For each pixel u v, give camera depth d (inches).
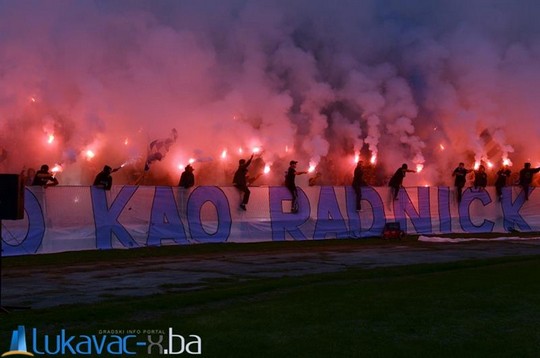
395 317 371.9
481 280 519.5
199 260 685.3
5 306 409.1
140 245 773.3
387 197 997.8
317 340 319.0
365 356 293.6
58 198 718.5
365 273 576.1
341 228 949.2
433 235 1018.1
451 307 401.7
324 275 557.0
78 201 732.7
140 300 427.8
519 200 1124.5
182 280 541.6
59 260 660.1
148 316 383.2
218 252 763.4
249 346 308.5
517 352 301.6
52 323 360.5
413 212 1021.8
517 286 484.7
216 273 586.6
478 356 295.4
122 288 497.4
